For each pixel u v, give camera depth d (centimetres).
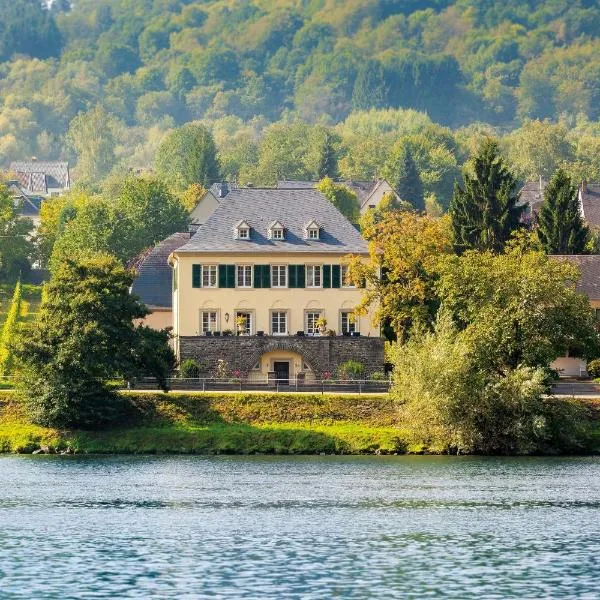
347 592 18700
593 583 19188
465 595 18588
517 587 18988
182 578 19312
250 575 19512
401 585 19075
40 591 18600
